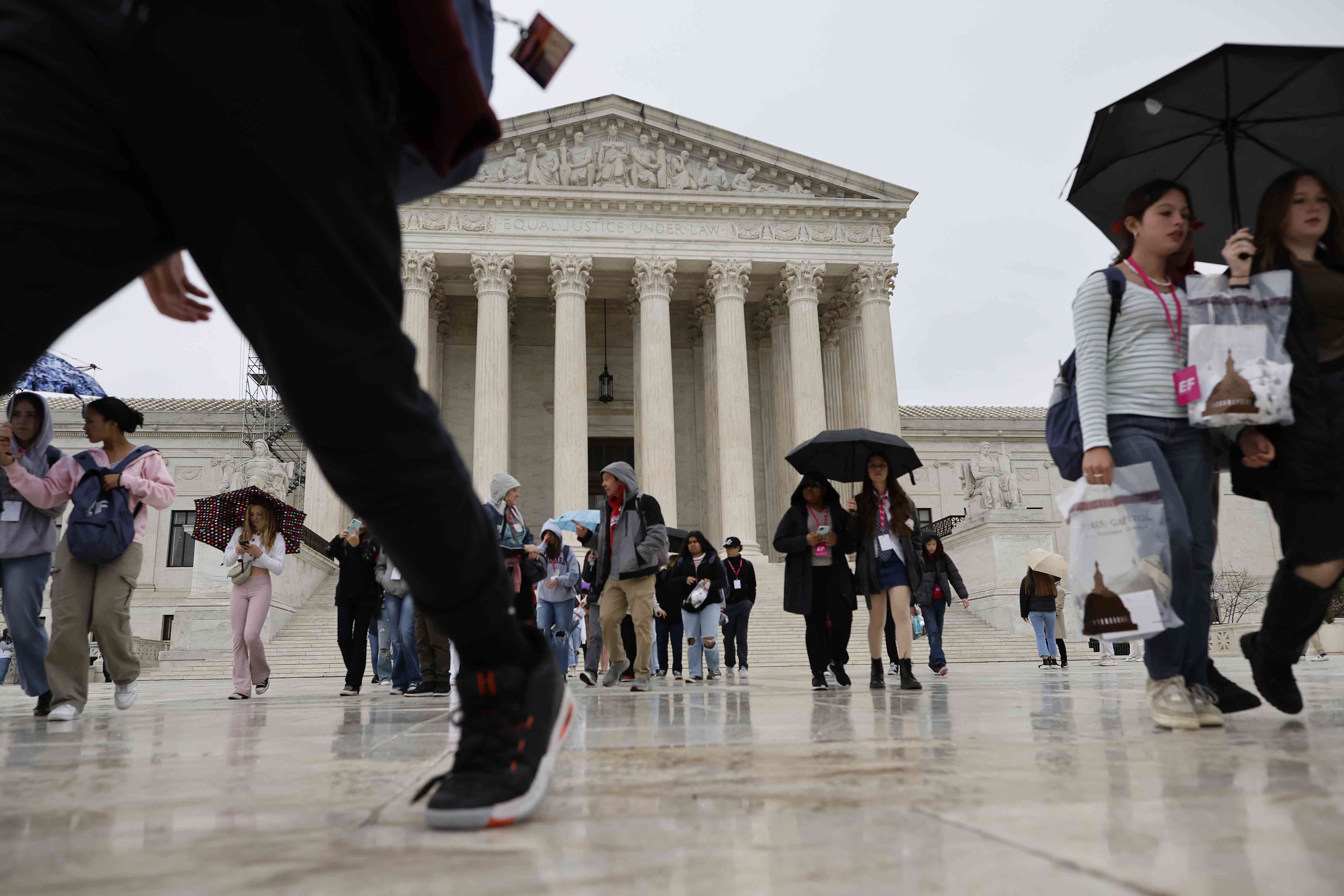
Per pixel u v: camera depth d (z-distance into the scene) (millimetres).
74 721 5863
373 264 1559
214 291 1571
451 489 1771
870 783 2305
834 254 36375
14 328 1421
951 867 1386
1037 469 49344
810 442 9578
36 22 1384
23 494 6074
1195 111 4676
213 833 1812
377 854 1577
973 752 3018
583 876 1389
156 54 1379
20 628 6188
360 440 1618
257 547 9734
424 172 1990
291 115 1428
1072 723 4258
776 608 27406
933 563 13750
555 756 2057
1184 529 4008
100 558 6156
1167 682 3932
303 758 3346
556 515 33000
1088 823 1707
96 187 1479
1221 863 1378
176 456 45250
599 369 40281
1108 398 4277
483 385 33562
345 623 10875
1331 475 3742
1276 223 4117
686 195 35656
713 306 37812
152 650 35312
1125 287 4328
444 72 1758
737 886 1305
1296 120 4551
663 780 2451
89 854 1624
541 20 2023
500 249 34719
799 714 5203
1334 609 22516
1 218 1351
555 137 36094
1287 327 3914
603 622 10156
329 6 1496
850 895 1236
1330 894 1201
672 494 33312
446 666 10672
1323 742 3148
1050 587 17219
